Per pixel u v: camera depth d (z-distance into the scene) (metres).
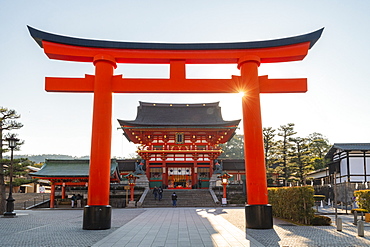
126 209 35.25
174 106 61.62
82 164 43.22
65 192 47.72
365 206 20.22
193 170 54.97
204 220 21.28
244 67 17.20
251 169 16.25
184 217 23.75
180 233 14.98
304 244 11.94
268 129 52.16
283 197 22.11
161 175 54.38
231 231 15.51
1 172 28.62
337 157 49.94
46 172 41.56
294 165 49.50
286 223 19.42
